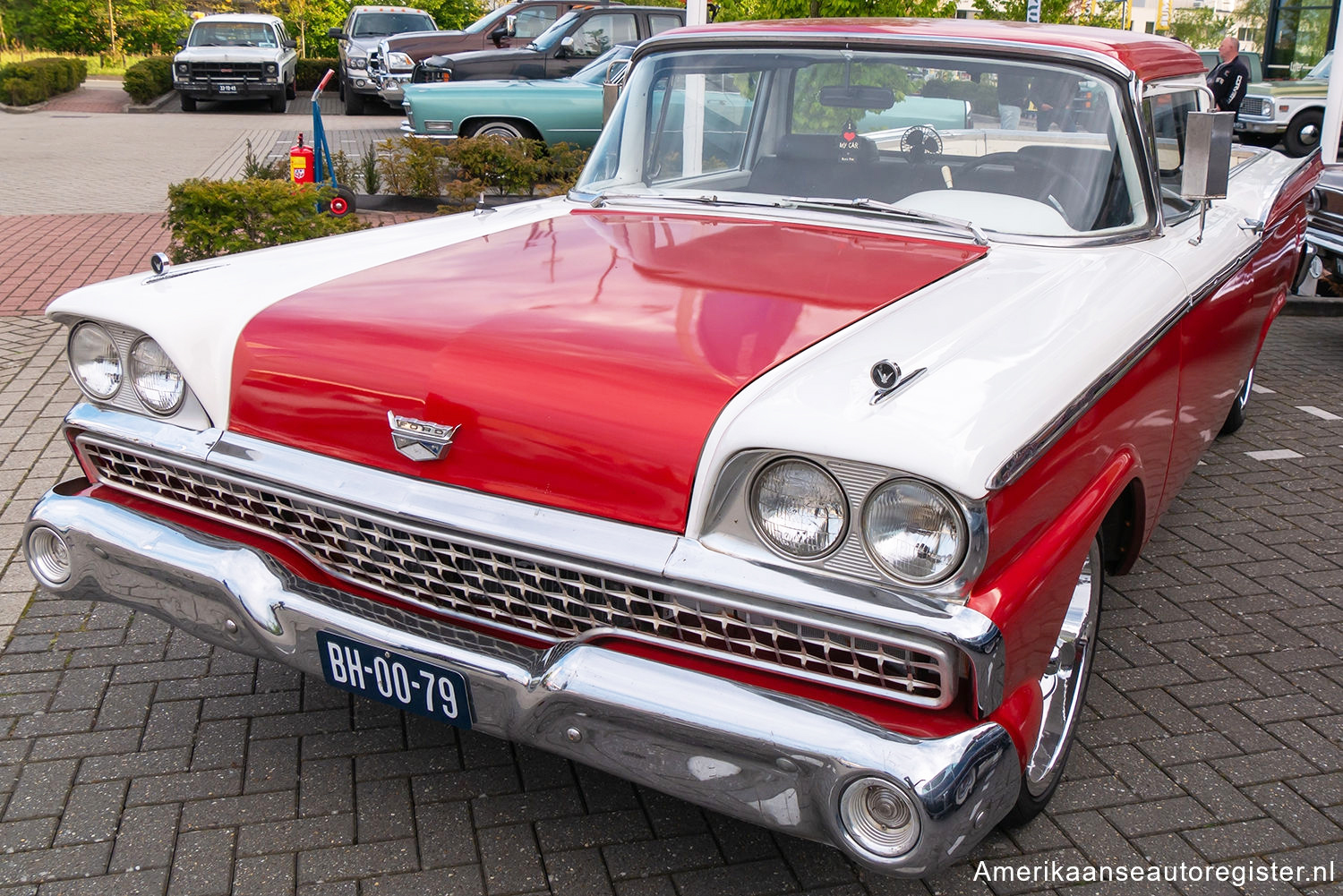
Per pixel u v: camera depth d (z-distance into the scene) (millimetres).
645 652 2193
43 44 35562
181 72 22078
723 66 3625
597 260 2908
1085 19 17203
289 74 24250
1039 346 2311
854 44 3422
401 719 3154
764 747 2008
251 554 2588
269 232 7430
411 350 2404
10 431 5156
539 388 2244
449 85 12406
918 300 2549
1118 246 3156
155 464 2738
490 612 2387
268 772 2900
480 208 3881
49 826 2662
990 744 1968
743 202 3447
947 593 1932
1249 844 2719
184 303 2695
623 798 2844
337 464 2447
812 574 2004
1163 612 3871
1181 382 3180
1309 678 3473
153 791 2805
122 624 3594
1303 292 8781
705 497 2068
